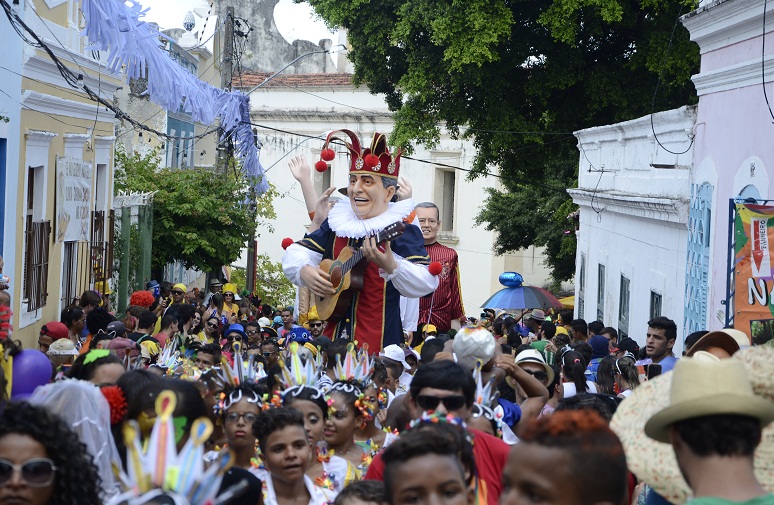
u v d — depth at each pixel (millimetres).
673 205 15633
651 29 24609
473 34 23891
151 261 24953
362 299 10312
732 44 13859
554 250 33094
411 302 11438
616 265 20281
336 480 6191
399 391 8664
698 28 14961
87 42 18375
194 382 5875
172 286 20297
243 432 6121
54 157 16734
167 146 29984
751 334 11445
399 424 6840
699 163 15016
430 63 25250
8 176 14406
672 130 16406
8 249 14508
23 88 15023
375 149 10188
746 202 11508
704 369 3570
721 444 3475
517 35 25438
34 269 15609
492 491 5137
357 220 10188
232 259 26266
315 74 43312
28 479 3764
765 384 4227
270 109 43156
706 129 14766
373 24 25688
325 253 10633
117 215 22094
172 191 25125
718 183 14141
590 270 23000
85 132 18562
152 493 3469
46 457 3799
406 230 10406
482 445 5215
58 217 16859
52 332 10211
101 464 4652
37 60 15359
